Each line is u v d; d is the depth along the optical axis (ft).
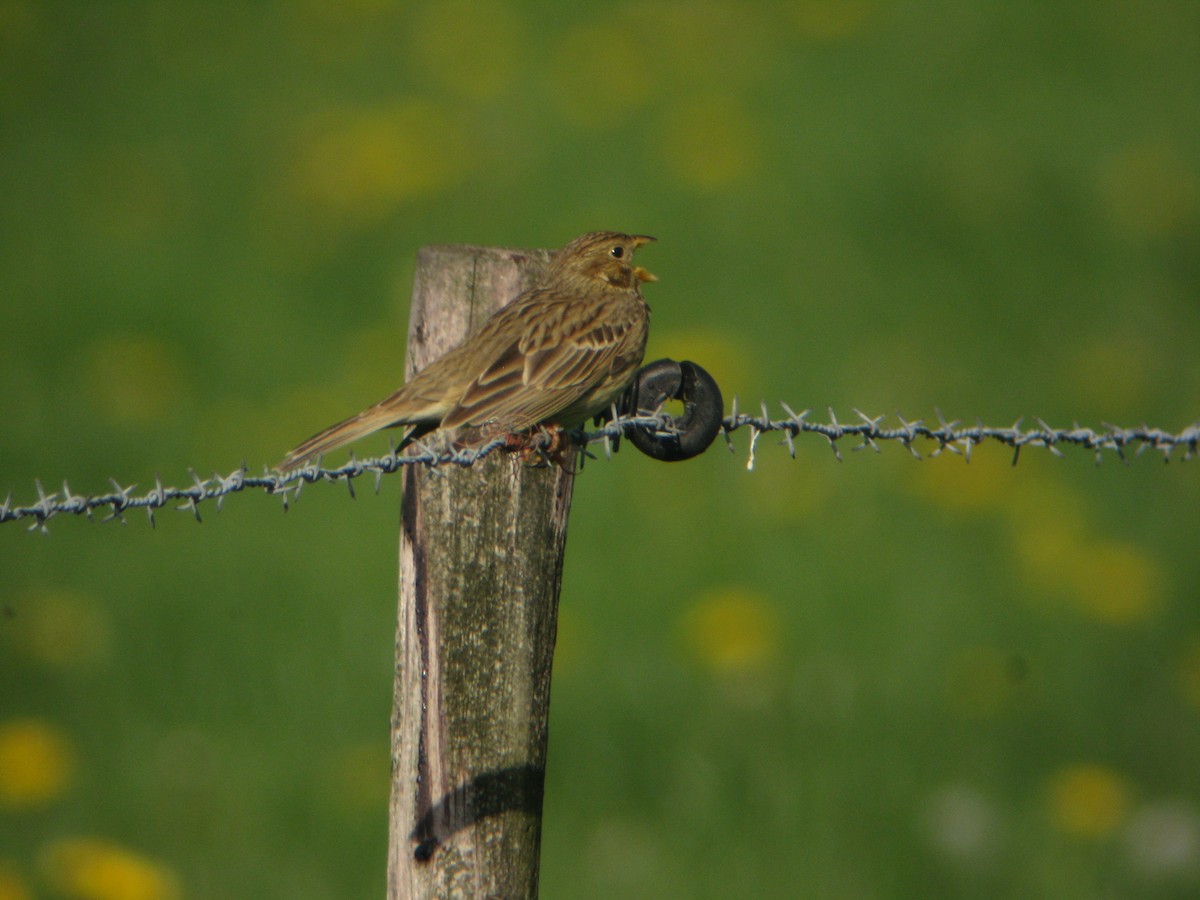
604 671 38.68
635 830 33.47
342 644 39.40
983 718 37.06
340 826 32.91
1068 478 49.19
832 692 37.42
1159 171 65.31
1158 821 33.65
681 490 47.19
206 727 36.29
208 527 45.50
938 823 33.17
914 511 46.75
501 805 20.51
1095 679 39.01
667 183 66.33
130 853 31.71
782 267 59.88
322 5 84.48
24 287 59.41
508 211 64.13
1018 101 74.43
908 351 54.08
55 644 38.47
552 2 87.04
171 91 77.36
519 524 20.13
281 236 63.77
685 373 23.16
